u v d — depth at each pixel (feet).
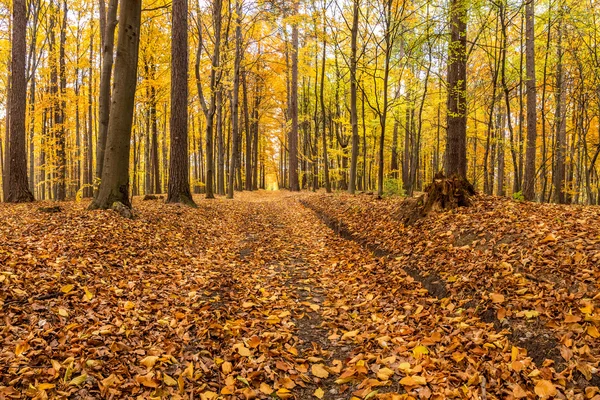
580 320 10.35
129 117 27.89
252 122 102.32
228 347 11.54
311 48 59.31
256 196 78.79
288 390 9.63
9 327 10.16
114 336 10.93
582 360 9.10
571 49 45.06
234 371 10.21
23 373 8.51
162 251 21.54
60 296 12.74
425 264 17.79
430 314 13.66
